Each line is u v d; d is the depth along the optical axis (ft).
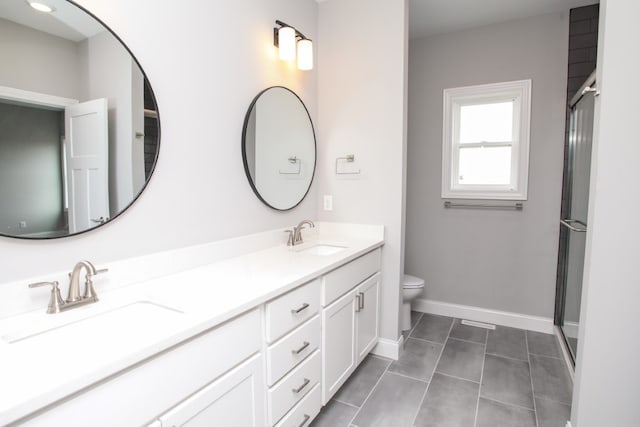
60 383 2.33
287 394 4.72
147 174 4.63
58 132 3.77
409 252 11.03
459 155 10.43
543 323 9.45
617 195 4.75
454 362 7.88
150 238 4.75
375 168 7.97
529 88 9.21
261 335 4.25
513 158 9.67
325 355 5.69
